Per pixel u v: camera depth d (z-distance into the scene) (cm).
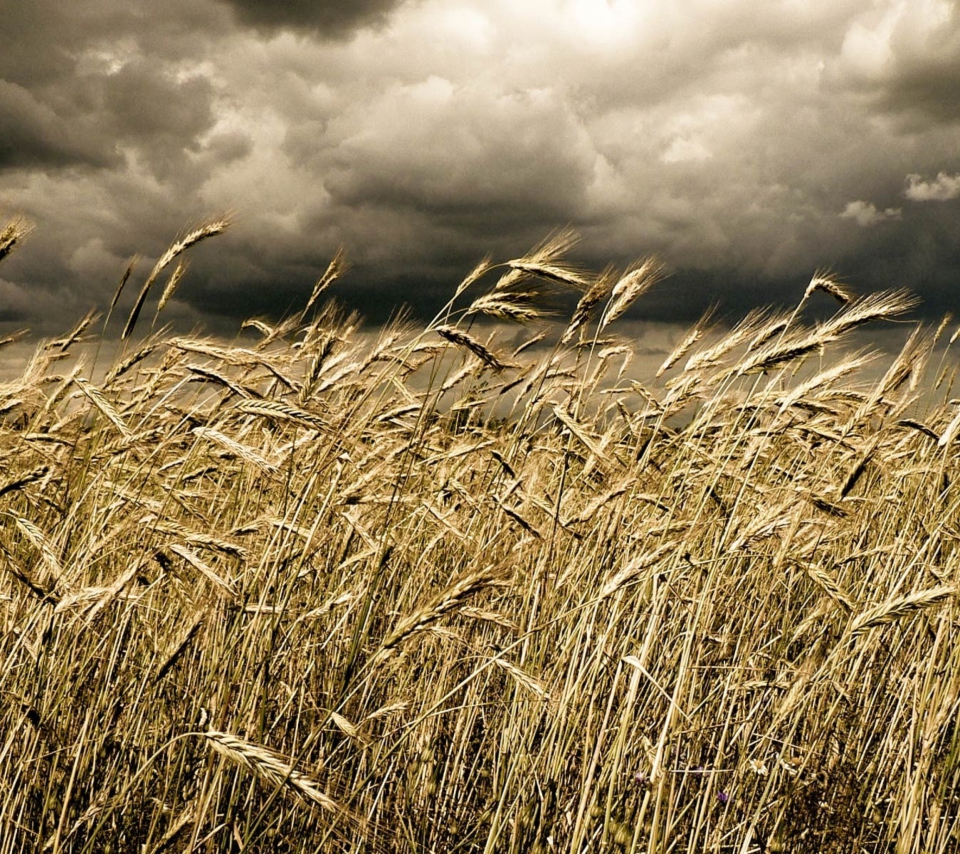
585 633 156
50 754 146
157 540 153
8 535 161
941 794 147
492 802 152
